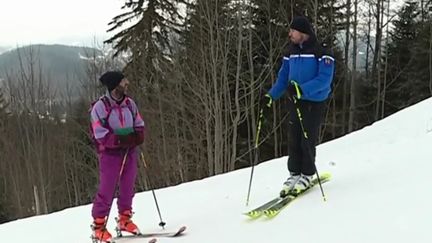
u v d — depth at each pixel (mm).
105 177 5098
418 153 5707
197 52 22844
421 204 3930
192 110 22844
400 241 3518
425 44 27969
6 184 27562
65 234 6629
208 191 7777
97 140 5023
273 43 25297
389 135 8852
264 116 25156
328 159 7977
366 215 4074
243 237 4438
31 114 26672
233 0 23234
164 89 23547
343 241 3785
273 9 25266
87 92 25359
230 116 23422
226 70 22297
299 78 4906
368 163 6273
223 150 22484
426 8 29281
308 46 4883
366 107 29047
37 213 25406
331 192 4883
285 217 4562
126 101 5090
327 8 26125
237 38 23359
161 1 26484
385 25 27750
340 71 27062
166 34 26531
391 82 27719
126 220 5359
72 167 27891
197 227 5203
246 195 6289
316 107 4926
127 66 25359
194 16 23141
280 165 8844
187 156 23781
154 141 22312
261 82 23344
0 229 7715
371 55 29953
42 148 26656
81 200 28359
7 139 26828
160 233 5242
